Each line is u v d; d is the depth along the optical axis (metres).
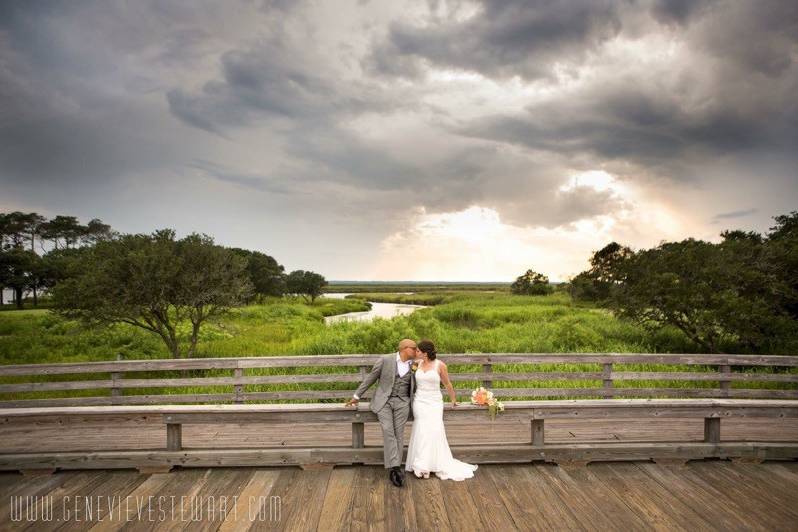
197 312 15.32
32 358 14.93
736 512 4.43
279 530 4.08
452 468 5.33
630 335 18.72
